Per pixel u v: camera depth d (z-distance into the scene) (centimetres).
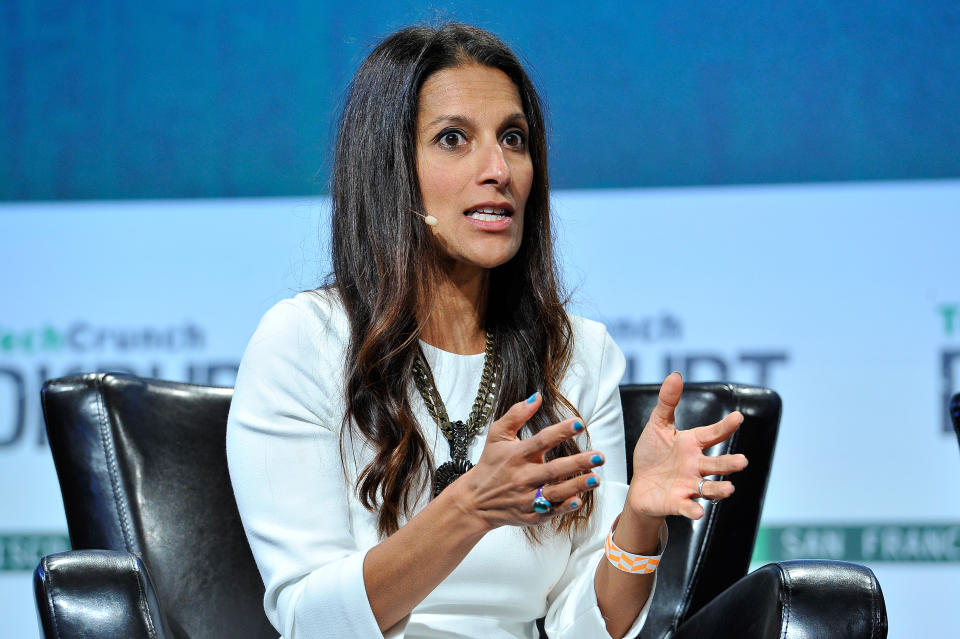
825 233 1299
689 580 742
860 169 1305
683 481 566
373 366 649
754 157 1313
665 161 1317
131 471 718
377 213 666
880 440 1293
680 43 1320
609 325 1308
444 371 682
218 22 1338
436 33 674
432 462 659
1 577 1328
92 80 1348
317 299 683
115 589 582
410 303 659
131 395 732
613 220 1312
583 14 1320
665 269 1307
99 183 1344
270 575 616
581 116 1320
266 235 1326
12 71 1354
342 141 688
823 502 1297
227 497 731
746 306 1302
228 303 1327
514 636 659
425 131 657
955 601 1287
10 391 1332
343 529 630
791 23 1313
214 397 752
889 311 1293
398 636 584
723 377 1302
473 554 643
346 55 1324
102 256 1337
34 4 1352
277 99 1332
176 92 1341
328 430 650
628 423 785
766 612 573
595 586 646
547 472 510
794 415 1300
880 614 564
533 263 705
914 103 1304
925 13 1302
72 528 723
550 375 692
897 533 1292
